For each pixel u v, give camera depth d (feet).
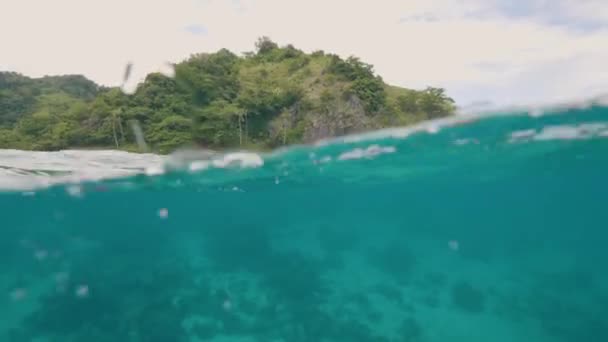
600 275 59.41
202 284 44.78
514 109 42.70
